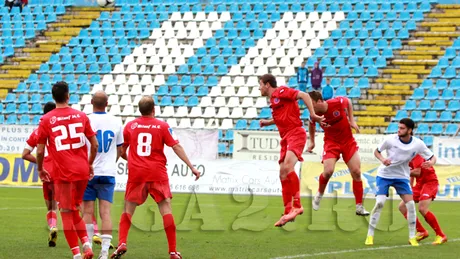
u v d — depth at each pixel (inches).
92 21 3595.0
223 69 3198.8
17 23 3663.9
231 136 2576.3
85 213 1058.1
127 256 1046.4
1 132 2338.8
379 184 1208.8
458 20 3201.3
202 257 1041.5
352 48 3164.4
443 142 2144.4
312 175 2167.8
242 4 3521.2
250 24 3408.0
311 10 3420.3
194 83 3184.1
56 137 932.6
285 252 1098.1
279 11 3437.5
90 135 953.5
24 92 3280.0
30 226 1381.6
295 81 3095.5
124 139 1011.3
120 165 2218.3
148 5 3617.1
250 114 2984.7
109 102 3169.3
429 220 1230.3
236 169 2187.5
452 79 2923.2
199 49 3329.2
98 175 1040.2
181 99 3083.2
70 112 943.7
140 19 3567.9
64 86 946.1
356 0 3393.2
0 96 3294.8
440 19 3228.3
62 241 1185.4
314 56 3171.8
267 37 3319.4
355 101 2925.7
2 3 3801.7
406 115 2822.3
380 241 1258.6
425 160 1193.4
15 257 1003.3
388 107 2876.5
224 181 2191.2
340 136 1277.1
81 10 3683.6
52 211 1126.4
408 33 3176.7
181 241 1224.8
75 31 3555.6
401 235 1352.1
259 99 3046.3
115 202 1865.2
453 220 1615.4
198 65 3233.3
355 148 1277.1
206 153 2206.0
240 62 3216.0
